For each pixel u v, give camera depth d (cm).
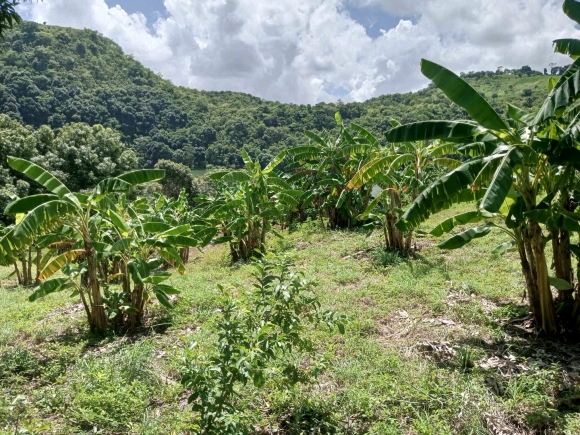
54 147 2962
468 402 409
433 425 383
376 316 664
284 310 401
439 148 891
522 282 763
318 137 1622
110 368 510
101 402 432
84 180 2889
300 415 409
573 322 555
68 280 690
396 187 1041
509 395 433
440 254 1030
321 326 618
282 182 1389
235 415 336
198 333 634
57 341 670
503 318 625
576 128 482
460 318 633
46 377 540
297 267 1029
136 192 3020
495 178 449
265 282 413
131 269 685
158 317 754
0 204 2162
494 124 483
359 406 416
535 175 531
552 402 421
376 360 505
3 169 2414
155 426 404
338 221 1608
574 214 525
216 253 1689
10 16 458
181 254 1577
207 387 346
